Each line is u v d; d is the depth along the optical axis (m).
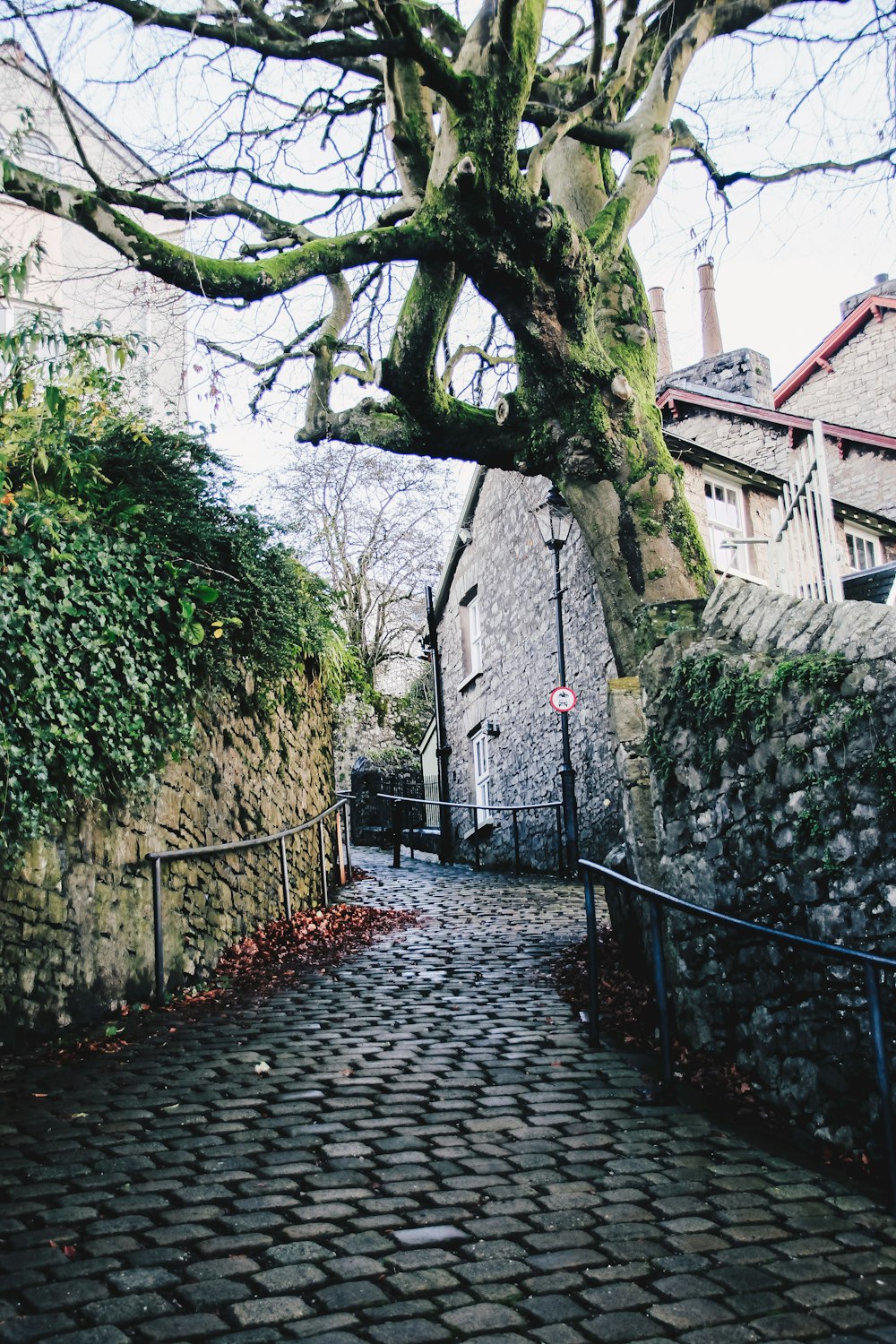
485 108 6.50
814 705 4.57
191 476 7.97
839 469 19.00
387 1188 3.64
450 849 20.12
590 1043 5.65
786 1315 2.87
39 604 5.61
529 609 16.17
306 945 8.67
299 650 9.91
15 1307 2.75
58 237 11.25
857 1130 4.14
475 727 19.00
